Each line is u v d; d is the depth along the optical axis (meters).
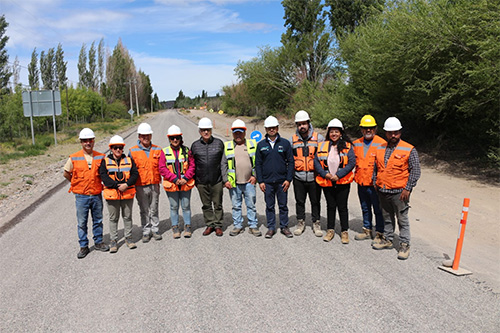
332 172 5.43
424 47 10.73
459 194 8.41
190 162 5.92
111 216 5.40
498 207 7.25
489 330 3.29
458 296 3.89
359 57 15.48
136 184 5.66
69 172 5.21
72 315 3.72
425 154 13.14
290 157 5.77
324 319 3.50
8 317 3.72
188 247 5.54
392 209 5.11
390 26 11.98
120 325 3.51
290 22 34.06
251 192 5.94
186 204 5.97
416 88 11.52
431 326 3.36
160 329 3.42
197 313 3.67
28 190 10.36
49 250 5.59
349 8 28.83
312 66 33.66
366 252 5.17
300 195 5.85
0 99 24.78
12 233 6.51
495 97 9.50
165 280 4.43
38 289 4.30
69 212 7.83
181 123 43.22
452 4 10.93
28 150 18.92
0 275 4.73
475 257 5.00
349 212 7.30
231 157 5.84
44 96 21.27
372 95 15.65
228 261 4.95
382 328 3.34
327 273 4.50
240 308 3.74
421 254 5.09
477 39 9.61
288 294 4.00
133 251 5.46
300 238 5.81
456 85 10.34
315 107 23.77
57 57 57.28
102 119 51.44
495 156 9.75
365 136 5.46
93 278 4.56
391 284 4.18
